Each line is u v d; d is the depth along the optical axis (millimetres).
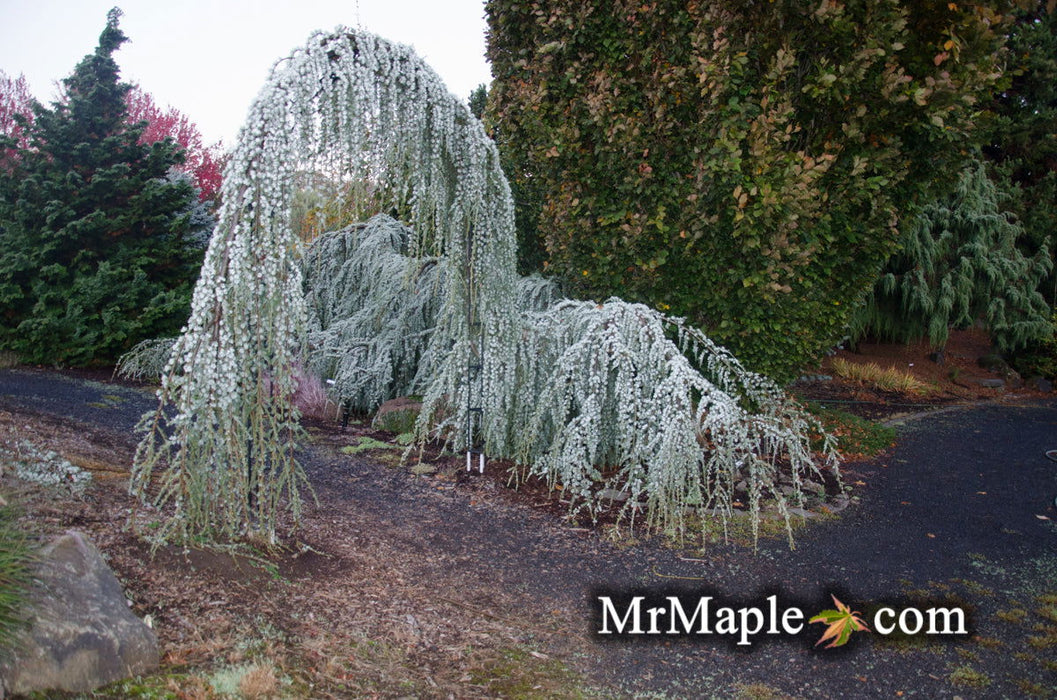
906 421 8828
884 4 4914
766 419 4707
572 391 4809
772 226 5000
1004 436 8164
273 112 3102
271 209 3113
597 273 5805
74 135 8883
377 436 6066
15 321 8242
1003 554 4297
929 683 2789
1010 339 12875
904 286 11914
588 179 5664
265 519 3484
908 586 3740
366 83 3498
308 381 6883
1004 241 12562
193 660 2322
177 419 3002
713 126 5129
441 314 5258
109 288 8164
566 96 5719
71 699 1986
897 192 6023
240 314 3096
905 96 5066
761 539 4352
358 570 3350
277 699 2180
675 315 5633
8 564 2164
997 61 5676
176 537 3066
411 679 2490
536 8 5746
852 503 5250
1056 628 3305
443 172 4410
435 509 4453
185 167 13391
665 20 5359
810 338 6098
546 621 3139
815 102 5352
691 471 4281
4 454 3732
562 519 4453
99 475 3766
